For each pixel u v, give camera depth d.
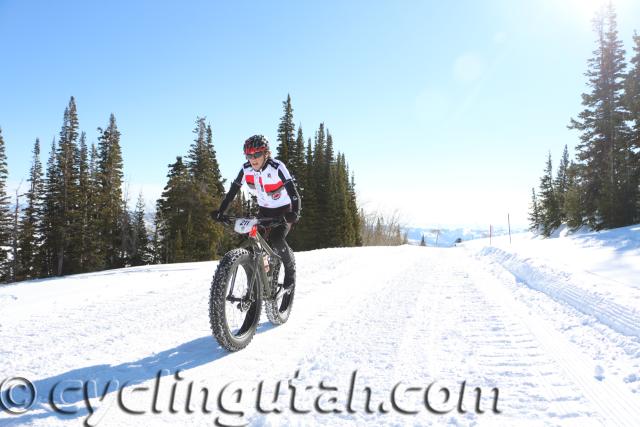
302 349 3.54
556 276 6.86
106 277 8.62
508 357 3.26
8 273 35.28
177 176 37.19
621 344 3.46
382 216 63.12
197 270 9.13
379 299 5.75
